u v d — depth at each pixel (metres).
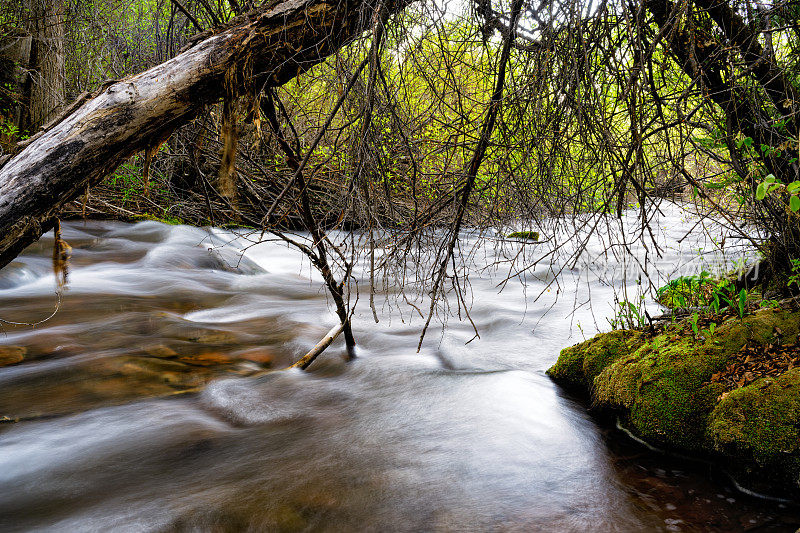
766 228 3.61
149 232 9.77
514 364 4.64
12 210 2.58
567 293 6.98
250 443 3.36
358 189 2.95
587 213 3.16
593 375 3.93
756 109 3.27
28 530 2.51
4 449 3.21
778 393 2.82
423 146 3.55
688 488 2.80
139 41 7.34
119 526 2.53
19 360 4.50
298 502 2.72
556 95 2.81
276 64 3.14
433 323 5.95
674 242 7.79
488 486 2.85
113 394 3.98
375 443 3.34
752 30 3.15
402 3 2.97
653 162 3.16
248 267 8.92
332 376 4.49
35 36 11.28
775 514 2.55
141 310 6.15
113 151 2.83
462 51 3.24
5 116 11.48
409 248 3.27
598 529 2.47
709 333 3.50
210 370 4.51
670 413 3.14
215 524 2.55
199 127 4.16
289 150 3.55
